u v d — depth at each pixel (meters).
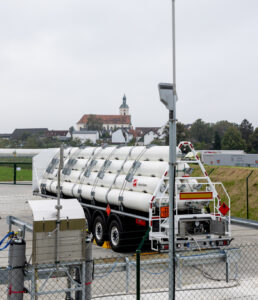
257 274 10.16
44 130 175.62
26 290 6.49
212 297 8.02
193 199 11.14
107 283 9.27
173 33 6.35
